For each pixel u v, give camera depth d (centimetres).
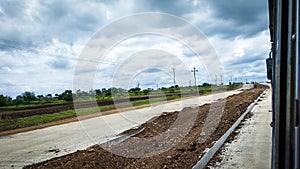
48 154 795
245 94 3466
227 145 764
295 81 162
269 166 565
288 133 174
